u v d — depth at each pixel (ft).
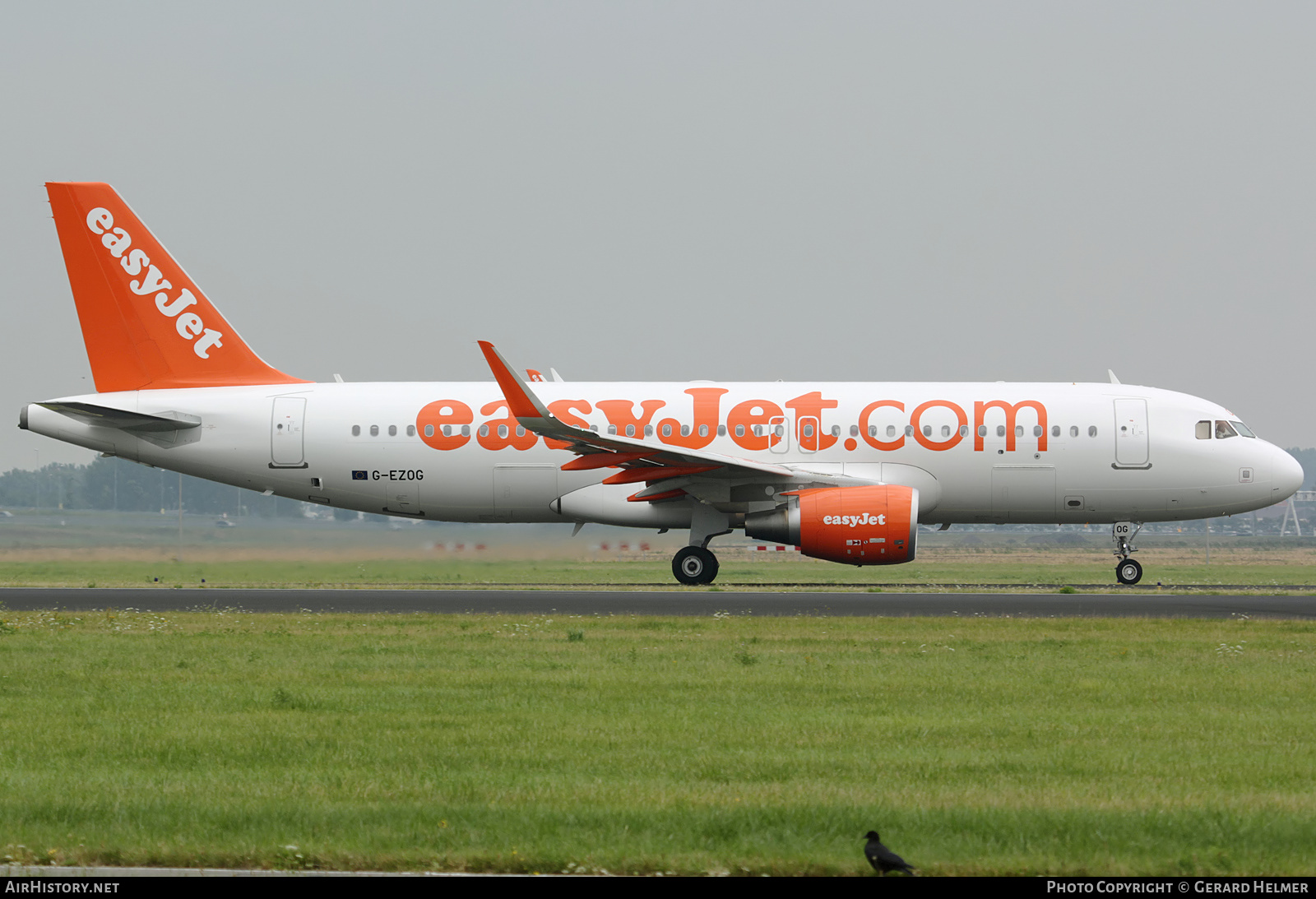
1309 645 236.02
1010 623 272.31
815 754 141.59
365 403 408.67
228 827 110.73
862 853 103.30
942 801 119.44
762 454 393.91
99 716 165.48
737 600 330.54
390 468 405.18
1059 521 406.62
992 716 164.86
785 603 322.96
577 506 403.34
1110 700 177.17
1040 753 142.72
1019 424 392.06
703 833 108.68
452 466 403.34
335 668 206.69
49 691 185.06
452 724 159.43
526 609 307.99
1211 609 308.19
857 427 392.88
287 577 470.80
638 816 113.09
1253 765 136.36
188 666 208.03
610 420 399.03
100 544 591.78
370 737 151.23
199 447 409.28
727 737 151.02
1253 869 100.27
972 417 392.88
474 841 106.01
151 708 170.91
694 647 231.71
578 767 135.54
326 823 111.45
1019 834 108.68
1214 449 393.29
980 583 459.32
